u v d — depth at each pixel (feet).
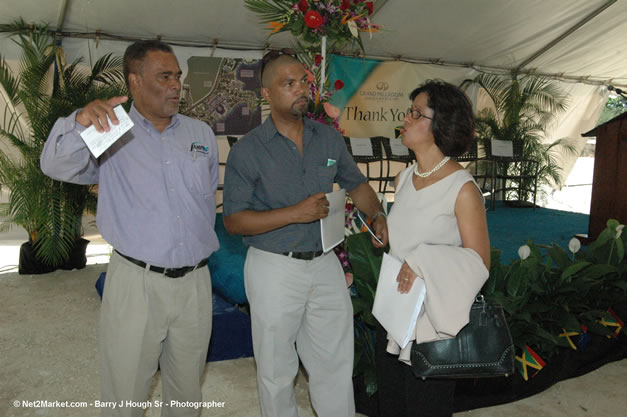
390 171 30.68
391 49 27.14
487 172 30.60
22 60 17.39
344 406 6.37
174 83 5.31
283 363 6.02
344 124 27.78
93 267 17.33
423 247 5.23
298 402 8.38
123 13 19.86
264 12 9.08
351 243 8.05
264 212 5.75
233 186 5.94
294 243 5.90
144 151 5.54
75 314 12.65
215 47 23.25
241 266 11.01
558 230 19.92
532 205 28.19
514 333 8.07
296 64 5.74
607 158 15.57
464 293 5.10
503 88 30.22
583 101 32.86
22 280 15.62
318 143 6.26
